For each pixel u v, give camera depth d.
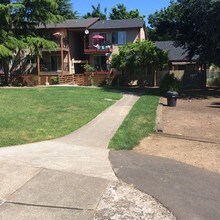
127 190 6.64
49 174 7.34
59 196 6.31
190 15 27.38
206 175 7.54
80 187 6.71
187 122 14.42
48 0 36.94
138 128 12.02
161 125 13.02
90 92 26.12
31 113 14.61
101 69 45.88
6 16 35.44
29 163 8.03
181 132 12.34
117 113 15.47
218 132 12.52
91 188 6.68
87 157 8.66
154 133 11.60
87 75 41.53
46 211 5.79
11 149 9.23
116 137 10.62
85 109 16.19
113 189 6.66
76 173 7.43
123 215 5.69
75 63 48.00
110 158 8.61
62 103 18.22
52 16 38.47
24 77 39.88
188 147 10.03
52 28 44.91
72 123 12.73
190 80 36.16
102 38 44.62
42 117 13.72
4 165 7.84
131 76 40.53
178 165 8.19
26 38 37.16
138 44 39.09
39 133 11.05
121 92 27.78
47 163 8.07
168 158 8.80
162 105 19.69
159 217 5.65
